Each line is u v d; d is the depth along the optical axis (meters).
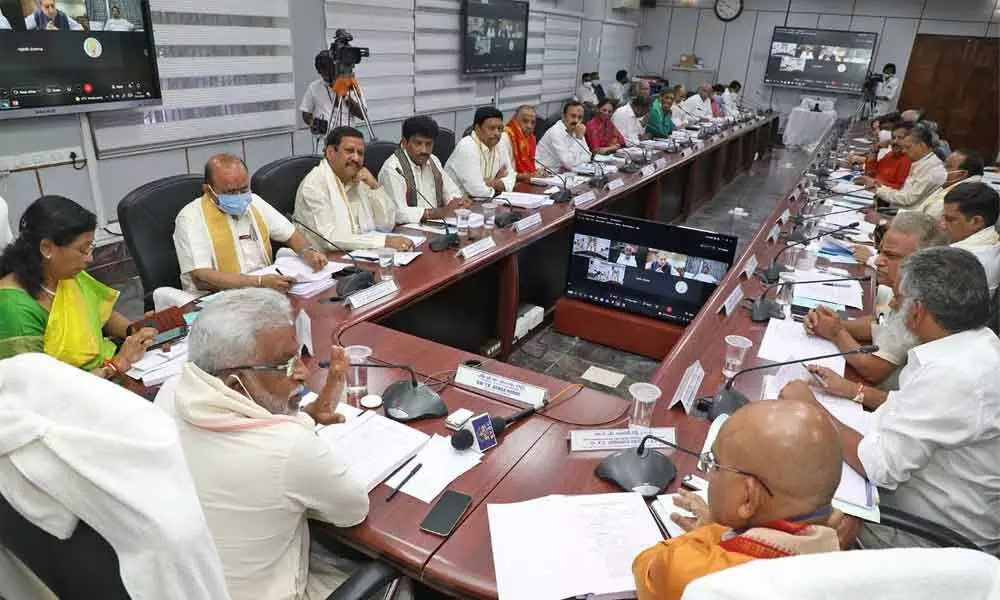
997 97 9.30
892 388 1.74
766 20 10.34
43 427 0.62
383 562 1.02
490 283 2.88
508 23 6.95
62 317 1.60
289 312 1.06
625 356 3.16
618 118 6.26
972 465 1.31
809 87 10.26
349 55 4.26
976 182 2.51
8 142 3.14
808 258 2.50
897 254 1.82
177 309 1.70
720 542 0.79
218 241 2.21
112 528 0.61
